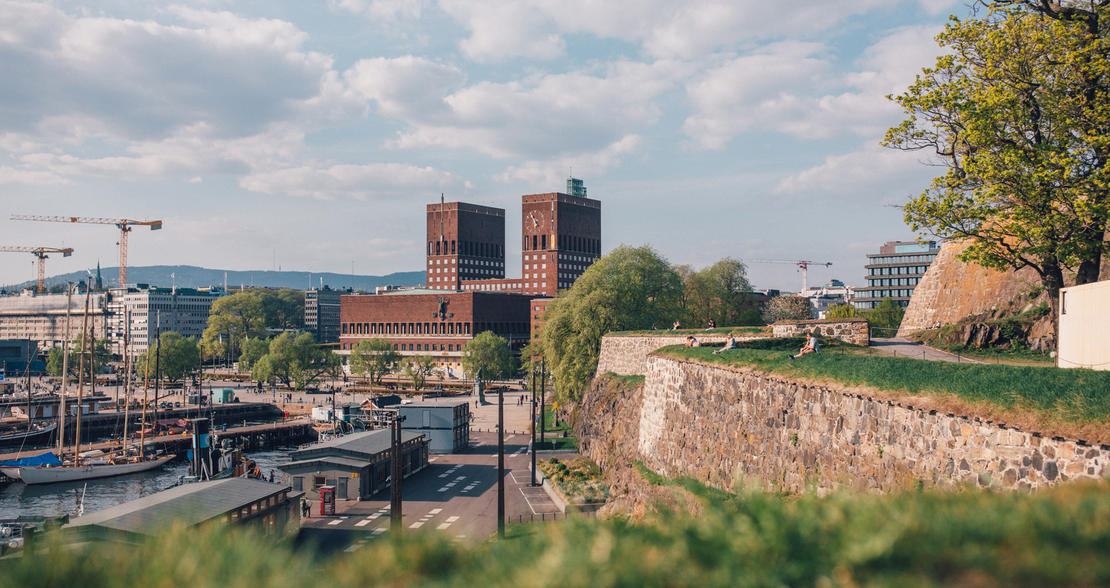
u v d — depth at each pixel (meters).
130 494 103.44
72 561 10.23
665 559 9.41
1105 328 29.59
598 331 111.00
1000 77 38.62
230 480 62.00
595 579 8.84
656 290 123.81
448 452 108.69
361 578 9.97
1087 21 36.84
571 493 67.56
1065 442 21.16
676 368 53.41
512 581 9.12
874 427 29.00
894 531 9.93
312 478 80.06
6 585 9.59
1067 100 36.62
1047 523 10.62
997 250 39.66
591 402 92.62
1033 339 49.25
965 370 26.73
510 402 178.25
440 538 10.91
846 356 34.28
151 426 159.62
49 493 104.06
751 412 39.94
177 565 9.81
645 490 52.19
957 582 9.07
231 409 179.38
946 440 25.14
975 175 38.69
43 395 183.75
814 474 32.75
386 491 82.75
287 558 10.22
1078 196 34.81
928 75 40.69
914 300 72.25
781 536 9.98
